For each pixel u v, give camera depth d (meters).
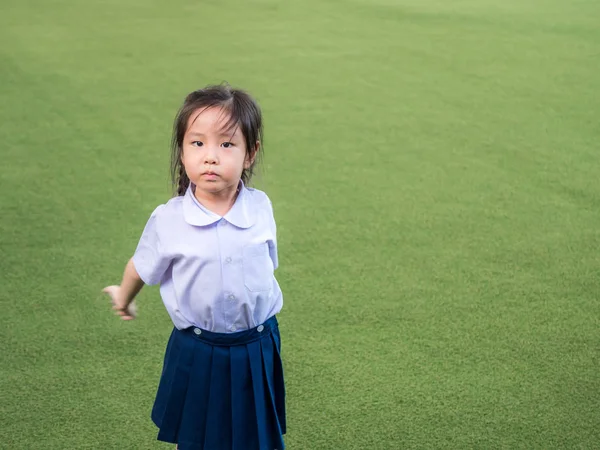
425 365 2.58
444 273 3.15
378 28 7.30
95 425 2.29
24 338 2.69
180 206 1.80
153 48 6.59
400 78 5.84
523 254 3.31
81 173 4.07
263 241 1.81
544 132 4.74
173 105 5.21
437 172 4.15
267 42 6.82
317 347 2.67
